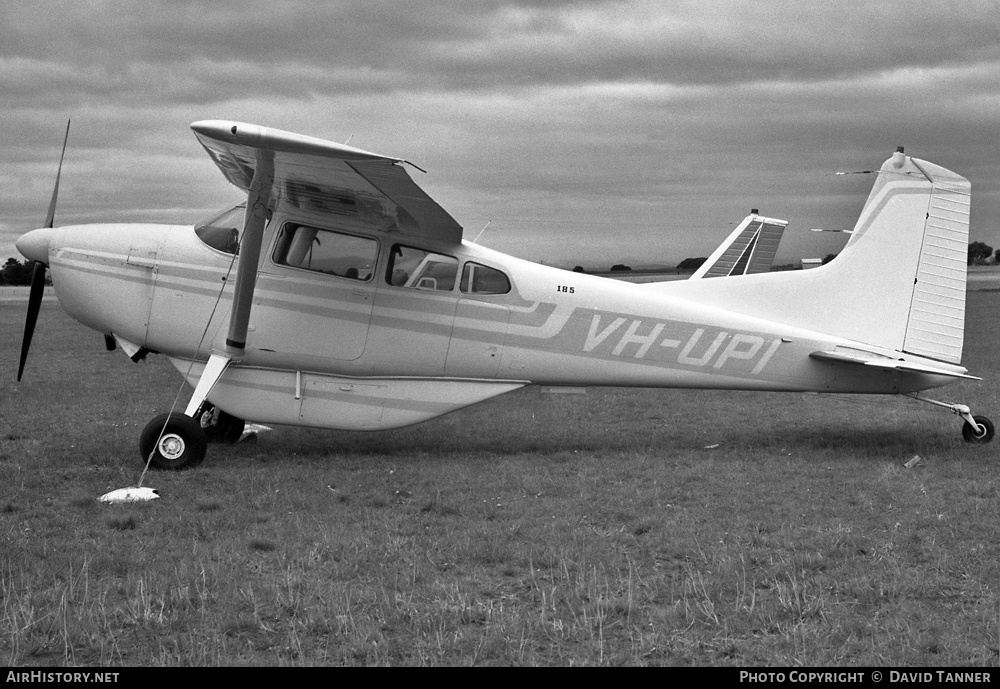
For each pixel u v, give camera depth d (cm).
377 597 543
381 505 780
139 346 987
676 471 920
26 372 1752
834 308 1068
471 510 763
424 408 1005
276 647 475
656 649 478
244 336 927
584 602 543
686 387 1059
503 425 1220
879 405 1412
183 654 463
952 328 1068
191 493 806
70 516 725
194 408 913
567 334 1016
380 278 977
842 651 475
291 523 711
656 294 1051
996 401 1435
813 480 882
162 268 966
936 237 1065
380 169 791
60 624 493
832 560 629
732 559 622
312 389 978
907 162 1066
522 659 463
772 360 1052
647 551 649
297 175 848
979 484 856
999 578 591
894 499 805
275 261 966
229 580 567
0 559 604
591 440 1119
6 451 984
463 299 995
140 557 613
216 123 756
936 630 502
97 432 1101
